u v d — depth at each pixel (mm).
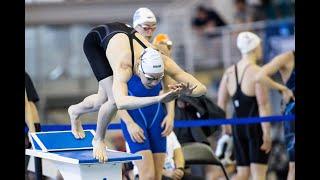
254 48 28438
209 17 48750
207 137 28062
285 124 27828
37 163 22797
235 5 48781
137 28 21688
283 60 27656
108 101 17969
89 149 19938
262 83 27609
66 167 18625
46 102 49250
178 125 26094
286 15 47531
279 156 34969
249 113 28406
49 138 20031
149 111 21188
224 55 44281
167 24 49281
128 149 21438
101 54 18594
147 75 17125
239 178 28672
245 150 28328
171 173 23344
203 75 46375
